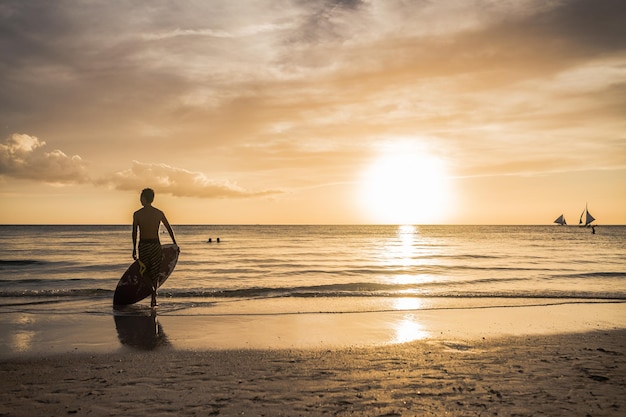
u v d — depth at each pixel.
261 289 11.91
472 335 6.80
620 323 7.79
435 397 4.02
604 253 31.89
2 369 4.99
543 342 6.35
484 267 20.88
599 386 4.37
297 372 4.84
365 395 4.07
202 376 4.69
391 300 10.32
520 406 3.79
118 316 8.18
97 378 4.63
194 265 21.84
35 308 9.00
